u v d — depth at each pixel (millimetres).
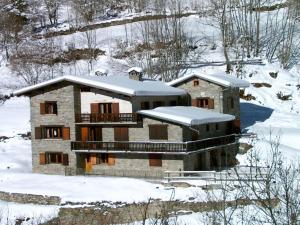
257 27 76375
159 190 38375
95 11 104625
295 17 81375
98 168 46344
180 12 86812
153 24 87812
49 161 47688
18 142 57125
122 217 36281
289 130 53094
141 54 79375
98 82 45156
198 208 34594
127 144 44344
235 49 78562
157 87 49156
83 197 37719
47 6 104500
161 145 42969
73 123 46531
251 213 20953
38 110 47875
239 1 89938
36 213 37312
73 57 84500
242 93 66000
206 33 85500
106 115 45312
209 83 51812
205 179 38312
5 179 44688
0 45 91312
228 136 47906
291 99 65438
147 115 44031
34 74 80375
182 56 77375
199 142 43875
